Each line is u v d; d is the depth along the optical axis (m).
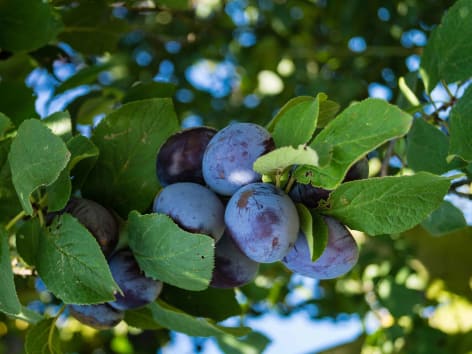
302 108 0.42
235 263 0.44
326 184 0.39
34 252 0.45
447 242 0.98
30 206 0.43
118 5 0.68
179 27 1.20
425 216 0.42
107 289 0.42
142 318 0.51
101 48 0.70
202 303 0.50
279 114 0.45
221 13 1.23
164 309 0.48
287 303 1.11
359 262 0.96
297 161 0.39
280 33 1.22
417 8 1.06
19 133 0.42
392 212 0.42
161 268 0.43
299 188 0.42
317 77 1.17
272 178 0.41
